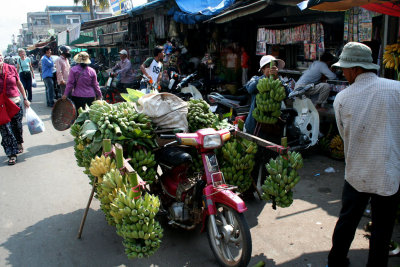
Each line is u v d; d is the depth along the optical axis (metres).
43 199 4.59
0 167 5.88
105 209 3.13
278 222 3.71
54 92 12.86
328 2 3.89
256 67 9.88
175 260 3.16
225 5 9.21
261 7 6.47
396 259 2.97
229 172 3.62
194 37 11.04
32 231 3.79
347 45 2.50
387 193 2.32
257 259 3.10
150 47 11.98
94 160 3.12
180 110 3.55
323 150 5.86
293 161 3.19
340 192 4.38
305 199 4.24
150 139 3.48
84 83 6.83
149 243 2.59
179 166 3.36
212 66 10.34
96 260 3.23
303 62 8.22
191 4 9.87
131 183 2.58
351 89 2.46
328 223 3.64
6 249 3.46
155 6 10.06
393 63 4.37
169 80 9.33
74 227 3.85
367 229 3.43
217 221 3.18
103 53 20.62
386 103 2.29
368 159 2.37
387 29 5.02
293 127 5.32
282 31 7.66
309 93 6.07
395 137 2.32
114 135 3.30
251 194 4.23
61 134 7.99
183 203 3.28
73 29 13.74
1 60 5.75
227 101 7.21
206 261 3.13
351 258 3.02
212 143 2.88
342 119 2.52
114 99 10.38
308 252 3.17
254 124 4.36
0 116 5.71
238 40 10.04
